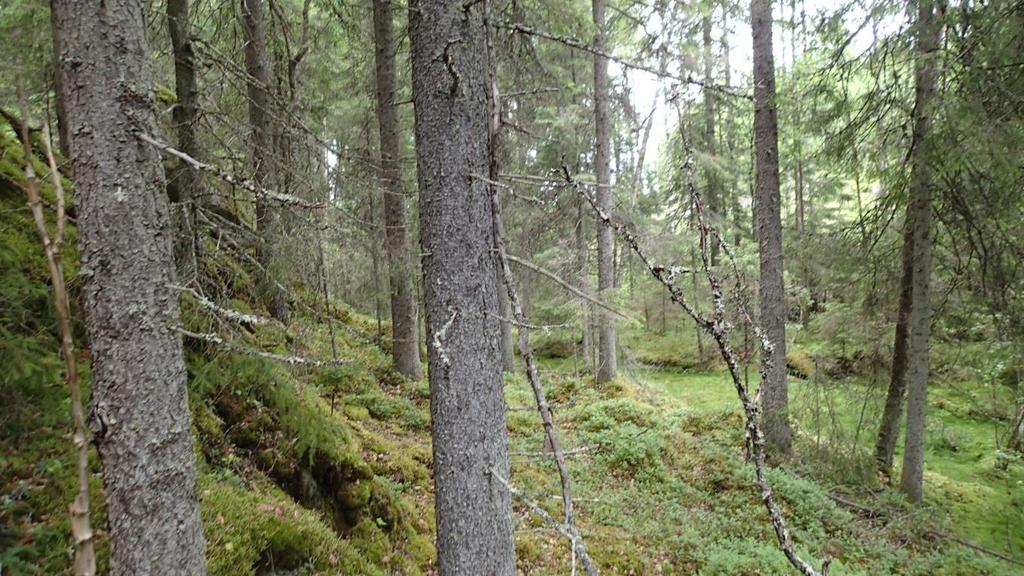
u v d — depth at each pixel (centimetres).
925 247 835
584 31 895
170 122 534
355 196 758
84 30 252
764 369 198
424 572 524
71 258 450
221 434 473
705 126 1593
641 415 1071
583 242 1310
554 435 242
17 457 325
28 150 171
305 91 1009
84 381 358
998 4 601
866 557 721
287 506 453
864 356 1014
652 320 1803
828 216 1761
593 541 677
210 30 834
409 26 332
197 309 432
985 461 1096
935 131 665
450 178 320
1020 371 921
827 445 949
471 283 326
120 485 264
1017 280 752
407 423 851
